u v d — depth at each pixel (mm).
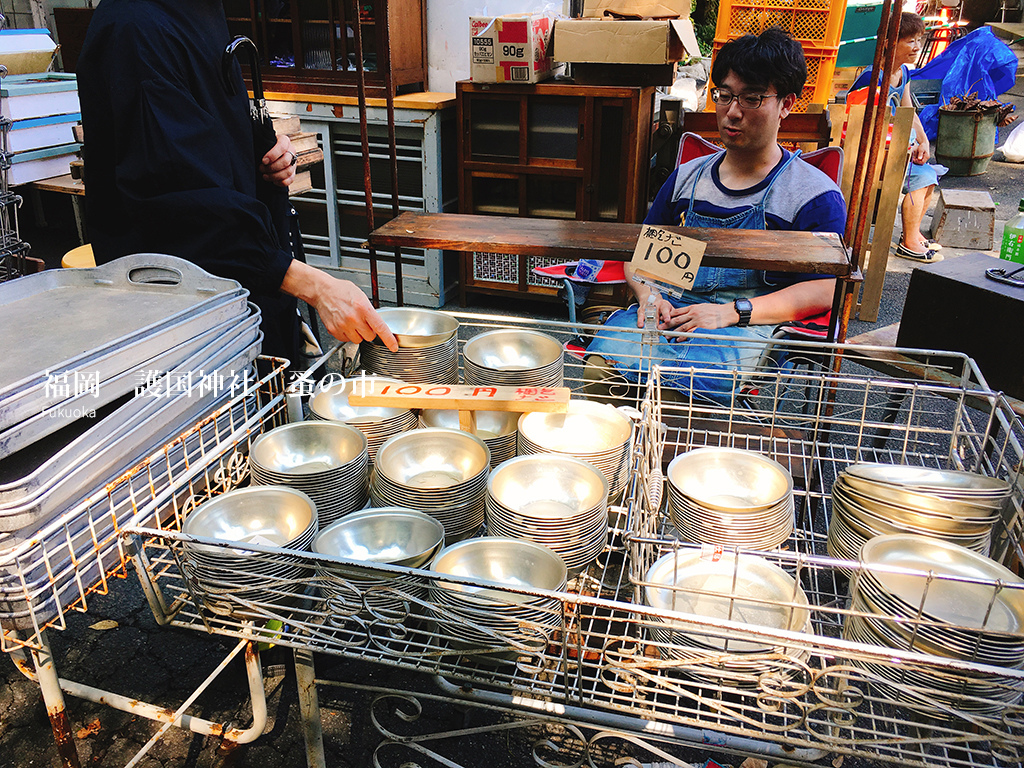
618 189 3912
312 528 1191
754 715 1249
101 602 2143
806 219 2332
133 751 1696
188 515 1260
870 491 1264
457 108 3943
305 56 4086
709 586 1180
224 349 1396
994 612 1064
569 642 1110
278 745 1699
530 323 1761
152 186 1685
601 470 1380
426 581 1089
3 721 1785
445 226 2016
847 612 970
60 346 1222
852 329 4098
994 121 7367
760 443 1664
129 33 1664
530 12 4133
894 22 1670
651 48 3602
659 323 2211
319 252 4469
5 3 5258
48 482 1004
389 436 1521
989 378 2223
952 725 1074
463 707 1632
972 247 5543
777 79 2221
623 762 1427
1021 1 14766
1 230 2934
